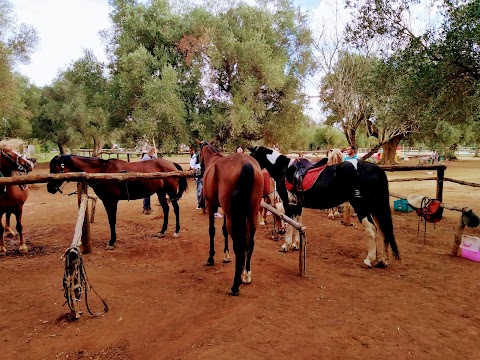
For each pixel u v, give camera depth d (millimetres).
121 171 6438
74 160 6145
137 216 9258
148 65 17562
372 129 21375
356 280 4582
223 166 4332
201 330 3225
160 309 3697
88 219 5777
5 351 2926
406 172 21875
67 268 3387
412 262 5348
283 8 19125
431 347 2975
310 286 4340
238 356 2795
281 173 6004
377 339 3088
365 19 8172
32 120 33969
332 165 5176
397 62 7828
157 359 2814
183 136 17469
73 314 3430
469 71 6742
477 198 11516
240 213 3830
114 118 20469
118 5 19500
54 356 2865
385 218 4879
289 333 3160
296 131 19984
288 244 5980
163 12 18906
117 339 3123
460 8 6766
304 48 18672
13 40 16781
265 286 4324
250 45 16594
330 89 14203
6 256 5750
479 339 3113
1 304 3855
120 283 4480
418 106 8062
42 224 8328
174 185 7059
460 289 4262
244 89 16625
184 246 6332
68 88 32688
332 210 8938
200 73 17359
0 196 5484
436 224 7996
